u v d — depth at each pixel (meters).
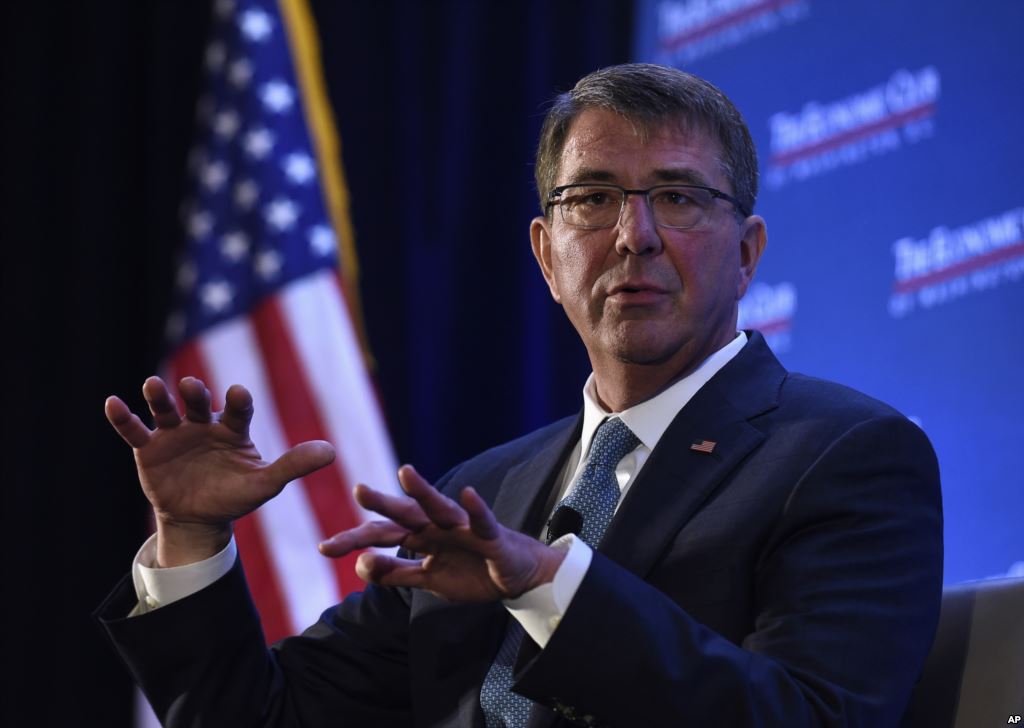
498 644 6.20
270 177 14.66
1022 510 11.68
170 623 6.11
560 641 4.88
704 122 6.53
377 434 13.90
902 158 12.83
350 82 16.11
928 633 5.54
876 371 12.75
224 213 14.63
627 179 6.39
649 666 4.88
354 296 14.88
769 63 14.05
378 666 6.85
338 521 13.41
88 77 16.20
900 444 5.92
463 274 15.95
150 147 16.03
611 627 4.91
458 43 16.27
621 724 4.93
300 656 6.93
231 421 5.76
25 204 15.99
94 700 15.07
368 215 15.91
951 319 12.30
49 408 15.75
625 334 6.28
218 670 6.25
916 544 5.68
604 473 6.33
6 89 16.17
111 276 15.93
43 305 15.89
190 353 14.04
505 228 15.98
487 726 5.90
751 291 13.79
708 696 4.89
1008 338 11.87
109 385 15.76
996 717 5.81
